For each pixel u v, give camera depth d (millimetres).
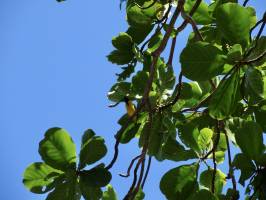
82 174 3912
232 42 3926
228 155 4199
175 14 4234
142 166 3977
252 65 3904
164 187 4043
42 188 3945
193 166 4055
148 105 4059
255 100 3916
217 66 3900
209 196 3977
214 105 3949
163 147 4223
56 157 3904
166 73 4203
